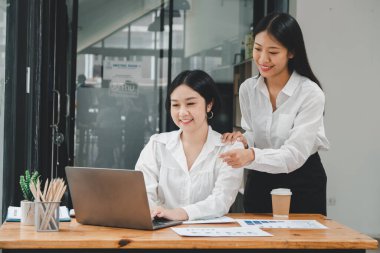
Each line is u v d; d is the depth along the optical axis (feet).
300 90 8.87
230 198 8.11
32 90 11.80
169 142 8.49
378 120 15.89
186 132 8.38
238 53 15.92
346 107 15.80
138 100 15.57
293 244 6.48
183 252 6.42
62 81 14.70
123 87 15.47
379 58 15.83
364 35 15.76
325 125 15.79
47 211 6.77
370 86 15.85
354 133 15.85
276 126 9.07
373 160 15.94
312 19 15.58
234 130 15.93
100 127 15.40
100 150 15.42
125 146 15.53
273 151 8.31
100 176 6.96
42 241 6.26
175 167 8.39
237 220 7.77
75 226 7.19
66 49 15.01
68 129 14.97
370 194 15.96
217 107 8.43
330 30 15.65
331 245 6.53
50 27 14.06
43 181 12.93
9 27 10.17
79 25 15.16
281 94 8.95
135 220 6.91
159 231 6.86
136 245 6.32
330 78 15.70
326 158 15.81
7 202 10.38
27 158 11.41
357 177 15.92
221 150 8.42
